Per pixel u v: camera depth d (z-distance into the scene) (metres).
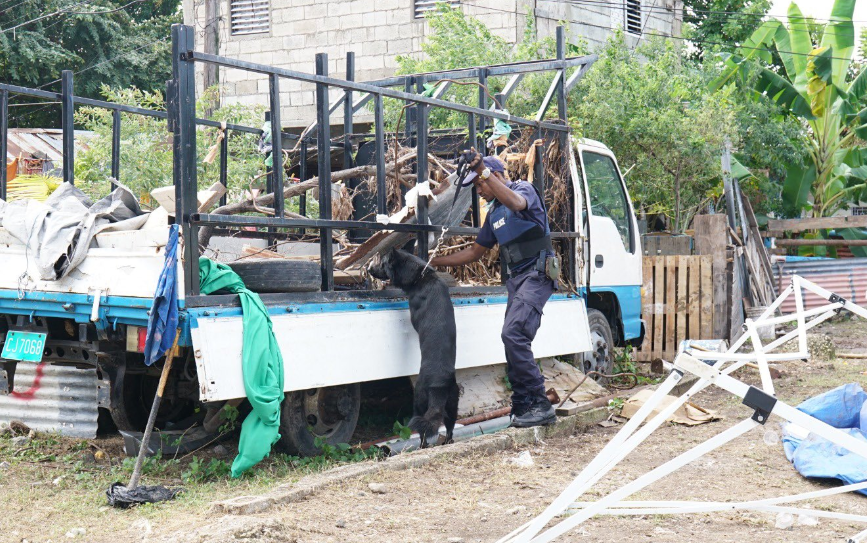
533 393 6.07
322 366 5.18
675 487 4.79
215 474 5.00
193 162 4.64
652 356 10.59
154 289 4.61
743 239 13.48
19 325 5.45
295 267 5.21
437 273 6.21
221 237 6.84
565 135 7.46
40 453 5.51
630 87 12.15
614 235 8.29
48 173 9.85
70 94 6.58
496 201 5.95
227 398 4.62
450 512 4.27
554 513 2.79
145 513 4.23
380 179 5.66
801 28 15.83
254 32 16.38
